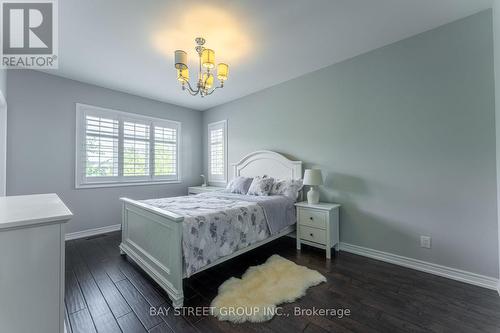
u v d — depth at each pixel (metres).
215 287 2.00
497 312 1.64
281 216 2.78
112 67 2.99
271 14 1.99
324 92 3.08
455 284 2.03
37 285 1.00
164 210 2.00
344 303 1.75
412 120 2.37
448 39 2.16
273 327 1.50
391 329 1.48
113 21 2.05
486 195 1.98
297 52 2.67
